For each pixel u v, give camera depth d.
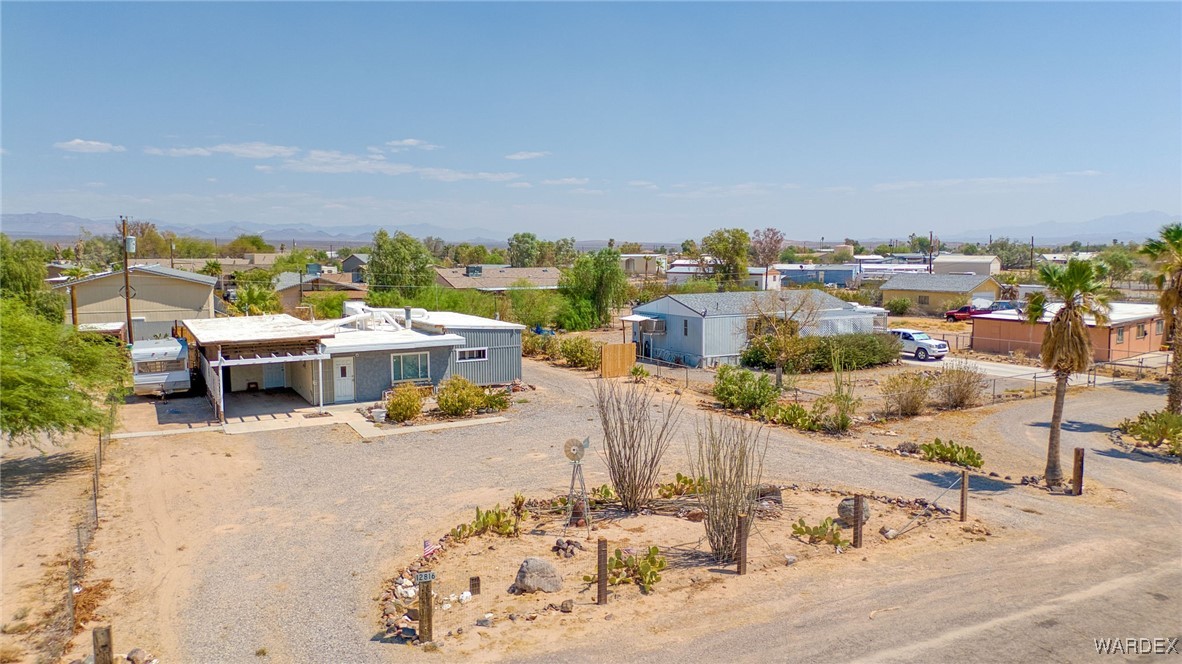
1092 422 24.94
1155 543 13.98
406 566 12.84
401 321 32.78
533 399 28.92
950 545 13.88
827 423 24.22
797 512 15.87
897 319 62.31
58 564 12.79
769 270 87.38
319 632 10.45
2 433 16.81
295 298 68.56
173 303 48.81
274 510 15.88
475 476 18.61
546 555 13.41
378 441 22.20
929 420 25.48
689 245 146.88
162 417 25.28
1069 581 12.14
